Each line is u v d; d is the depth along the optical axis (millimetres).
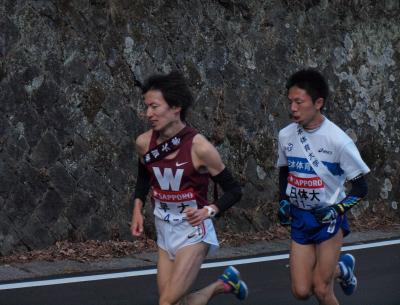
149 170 16141
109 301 22297
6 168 27766
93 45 29891
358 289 24156
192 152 15727
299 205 17969
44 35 28688
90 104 29719
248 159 33969
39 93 28531
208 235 16266
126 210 30594
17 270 25875
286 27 35562
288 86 17562
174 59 32062
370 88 38375
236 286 17906
